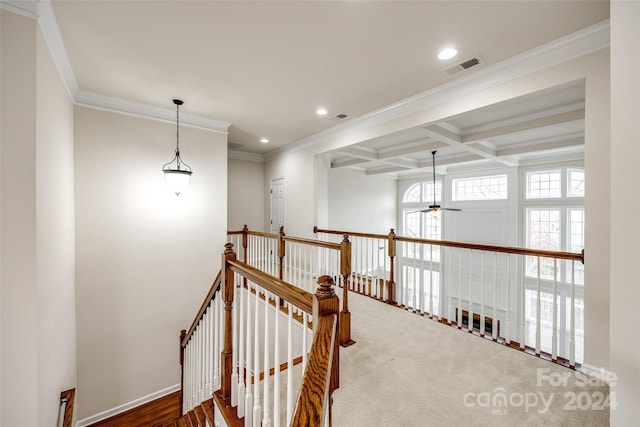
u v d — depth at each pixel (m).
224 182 4.29
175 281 3.84
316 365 0.90
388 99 3.36
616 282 1.17
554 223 6.26
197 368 2.55
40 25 1.84
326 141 4.73
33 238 1.75
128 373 3.45
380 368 2.18
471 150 4.95
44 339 1.90
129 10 1.89
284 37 2.20
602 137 2.03
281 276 3.86
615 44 1.18
